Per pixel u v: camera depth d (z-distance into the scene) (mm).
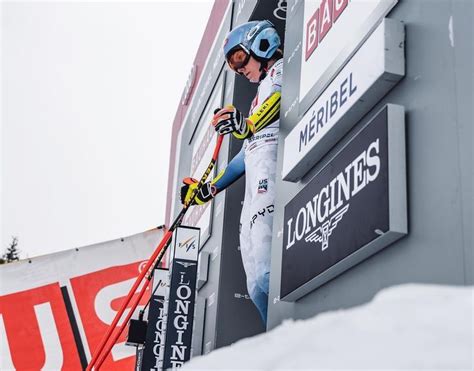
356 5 3375
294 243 3529
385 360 885
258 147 5418
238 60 5797
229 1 7238
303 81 4070
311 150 3492
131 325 6520
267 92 5480
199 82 8453
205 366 1120
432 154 2436
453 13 2463
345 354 922
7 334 10469
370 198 2709
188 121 8922
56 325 10539
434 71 2529
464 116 2277
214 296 5836
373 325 978
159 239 10906
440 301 1010
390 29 2789
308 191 3438
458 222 2209
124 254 10875
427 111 2523
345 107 3096
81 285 10719
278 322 3836
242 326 5695
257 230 5199
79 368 10344
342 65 3451
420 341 912
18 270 10750
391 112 2666
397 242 2600
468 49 2324
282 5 6078
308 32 4125
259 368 1015
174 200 9289
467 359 875
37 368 10352
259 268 5105
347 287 2996
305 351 969
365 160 2805
